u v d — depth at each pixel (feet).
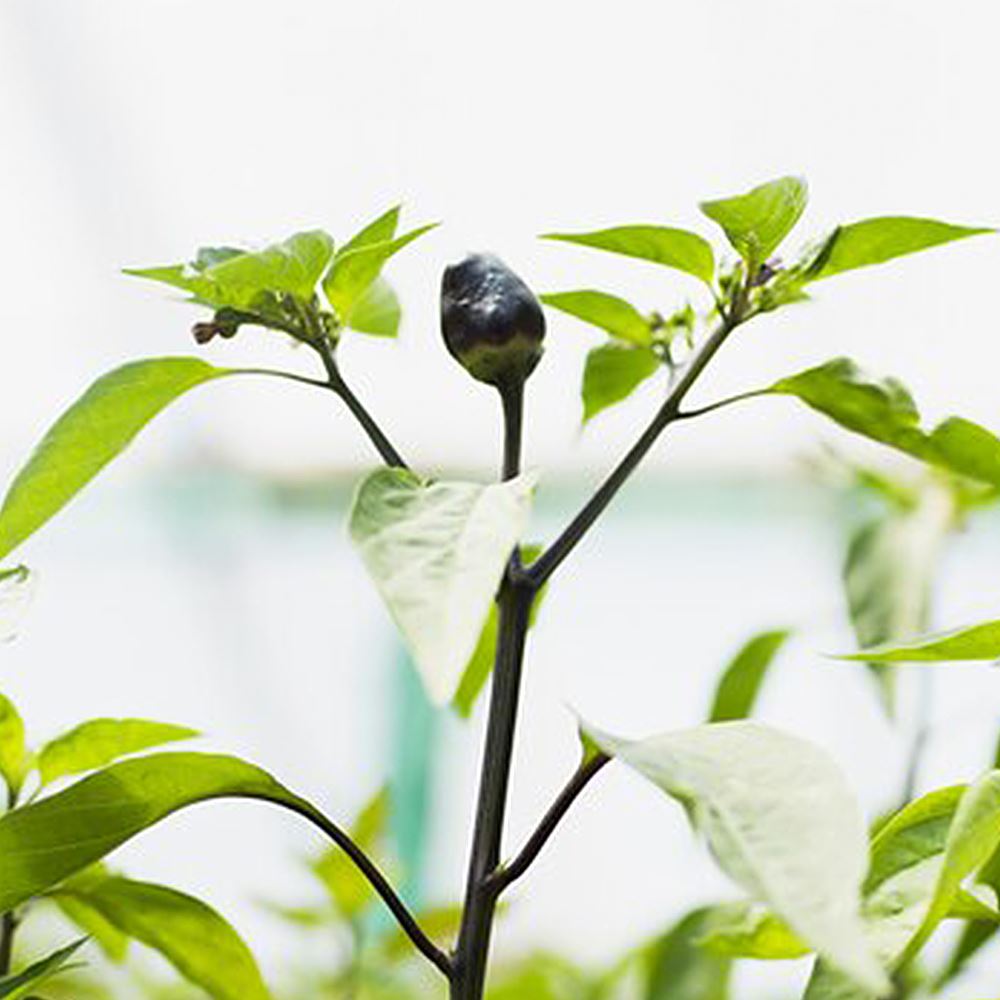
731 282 7.74
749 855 5.36
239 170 35.14
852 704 28.73
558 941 20.65
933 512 11.96
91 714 40.04
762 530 35.42
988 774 6.68
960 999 10.03
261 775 7.04
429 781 32.73
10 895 7.05
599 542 36.45
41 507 7.52
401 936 12.28
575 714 6.21
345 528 5.87
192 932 8.18
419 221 35.40
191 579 39.24
